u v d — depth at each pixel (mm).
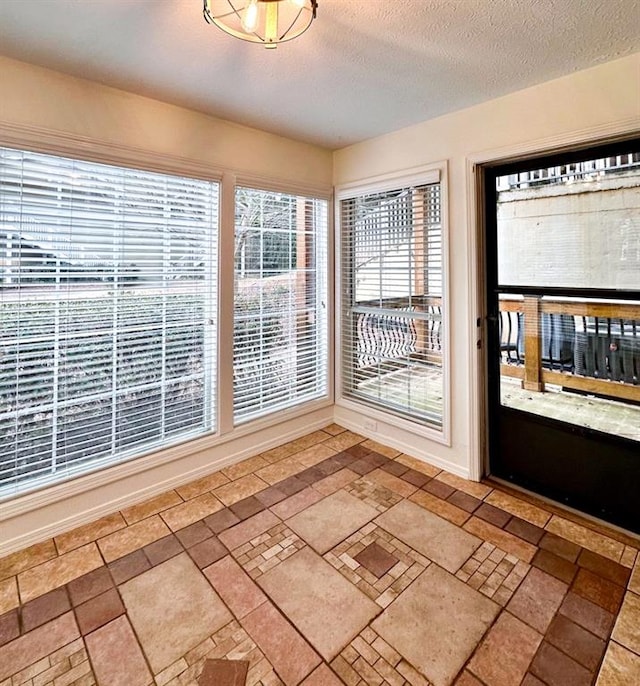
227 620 1628
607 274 2193
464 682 1375
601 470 2297
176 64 1992
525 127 2285
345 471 2857
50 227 2117
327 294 3594
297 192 3225
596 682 1363
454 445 2809
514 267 2564
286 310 3311
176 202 2582
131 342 2455
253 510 2389
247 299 3021
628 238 2107
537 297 2482
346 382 3686
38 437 2148
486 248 2668
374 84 2211
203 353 2801
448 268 2734
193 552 2027
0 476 2041
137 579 1850
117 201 2336
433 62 1975
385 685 1369
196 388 2781
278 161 3059
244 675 1403
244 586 1804
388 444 3275
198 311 2748
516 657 1456
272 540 2115
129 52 1882
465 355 2701
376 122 2775
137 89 2252
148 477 2533
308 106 2504
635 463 2170
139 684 1376
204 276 2764
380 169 3088
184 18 1634
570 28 1702
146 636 1557
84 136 2146
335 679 1390
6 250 1999
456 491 2582
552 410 2475
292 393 3414
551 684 1360
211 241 2775
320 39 1784
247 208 2967
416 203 2959
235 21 1658
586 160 2209
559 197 2332
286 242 3258
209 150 2658
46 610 1679
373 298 3363
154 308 2539
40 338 2125
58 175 2121
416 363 3064
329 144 3258
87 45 1823
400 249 3100
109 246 2328
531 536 2131
